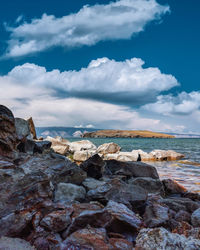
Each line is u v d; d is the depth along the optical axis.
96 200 7.59
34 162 9.41
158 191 10.70
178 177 17.02
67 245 4.06
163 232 4.32
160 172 19.62
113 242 4.42
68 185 7.61
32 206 5.51
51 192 6.48
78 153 25.22
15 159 9.38
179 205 7.95
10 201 5.67
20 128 12.51
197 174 18.50
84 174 9.35
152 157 31.31
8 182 6.53
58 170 9.05
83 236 4.37
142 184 10.87
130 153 28.16
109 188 7.92
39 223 5.07
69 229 4.82
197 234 5.04
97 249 4.02
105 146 34.50
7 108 10.15
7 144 9.32
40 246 4.32
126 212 5.80
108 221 5.24
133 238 5.04
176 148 57.59
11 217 5.08
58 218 5.01
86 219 4.98
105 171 12.91
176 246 4.02
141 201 7.52
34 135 24.22
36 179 6.32
